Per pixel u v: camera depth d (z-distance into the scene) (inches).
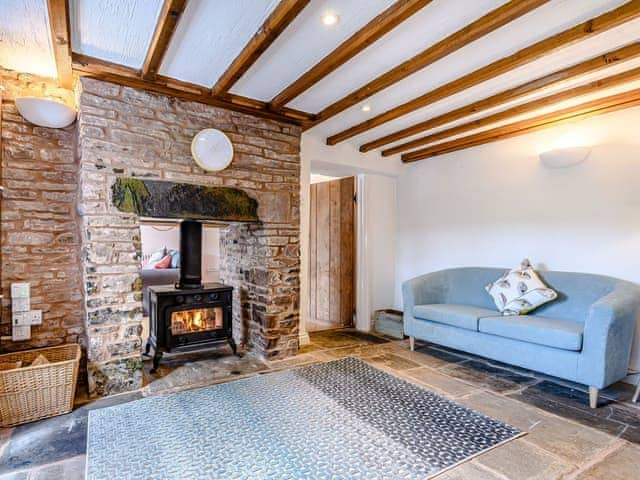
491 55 88.3
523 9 67.7
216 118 118.6
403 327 154.6
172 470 66.2
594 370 93.5
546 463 69.8
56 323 105.6
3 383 80.4
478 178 157.2
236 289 151.9
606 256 119.2
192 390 102.0
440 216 172.4
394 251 192.5
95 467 66.9
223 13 73.7
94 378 97.4
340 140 151.2
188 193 112.0
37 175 102.8
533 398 99.7
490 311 131.1
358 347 148.0
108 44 85.3
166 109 109.4
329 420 85.4
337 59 87.7
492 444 76.0
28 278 102.0
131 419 84.9
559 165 128.4
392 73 96.4
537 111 122.3
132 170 103.5
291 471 66.4
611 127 118.6
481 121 130.5
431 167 176.2
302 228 150.0
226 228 161.9
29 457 70.1
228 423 83.4
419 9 68.9
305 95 113.1
